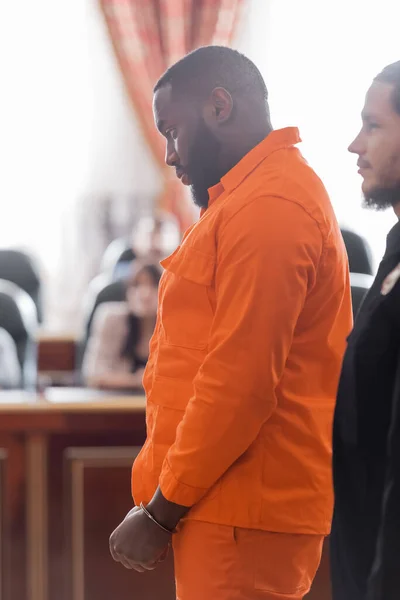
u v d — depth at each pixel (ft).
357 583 7.03
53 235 37.83
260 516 8.37
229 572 8.44
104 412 15.11
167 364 8.64
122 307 20.34
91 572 15.02
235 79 8.76
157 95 8.98
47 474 15.08
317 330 8.64
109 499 15.08
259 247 7.99
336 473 7.30
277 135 8.73
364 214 36.94
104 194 37.63
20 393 16.98
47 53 37.58
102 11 37.24
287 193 8.26
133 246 25.58
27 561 15.03
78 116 37.76
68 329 37.14
